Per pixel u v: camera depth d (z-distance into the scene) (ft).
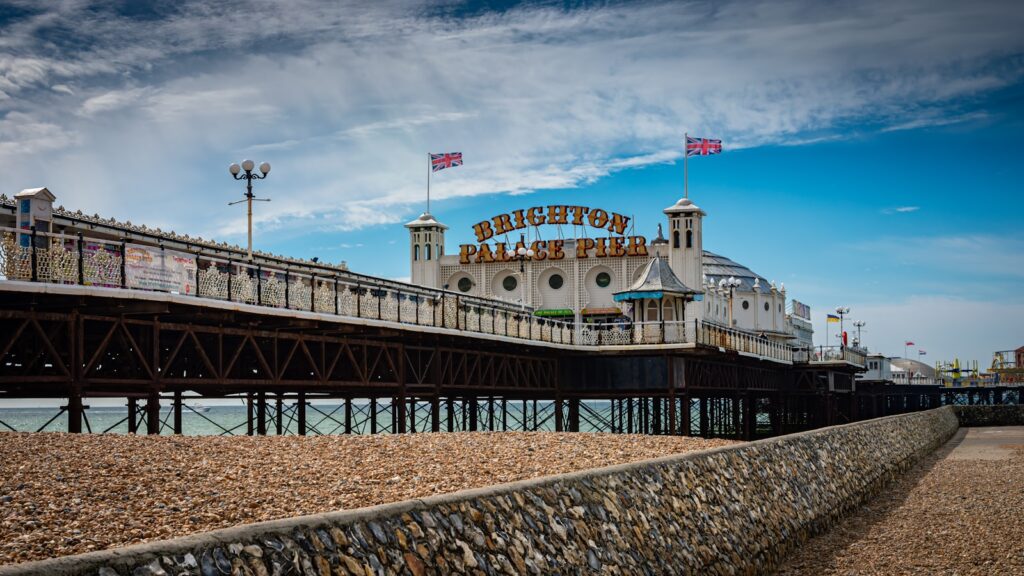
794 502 77.87
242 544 29.19
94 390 88.02
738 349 199.11
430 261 240.94
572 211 232.12
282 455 61.77
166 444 61.11
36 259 77.51
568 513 45.70
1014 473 129.39
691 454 65.00
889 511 95.14
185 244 123.95
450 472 60.44
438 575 35.01
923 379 487.61
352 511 34.04
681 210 222.28
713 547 57.93
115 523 40.04
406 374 142.00
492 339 144.36
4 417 475.31
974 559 69.21
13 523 38.68
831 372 271.08
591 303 227.40
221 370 98.12
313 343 122.01
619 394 180.34
